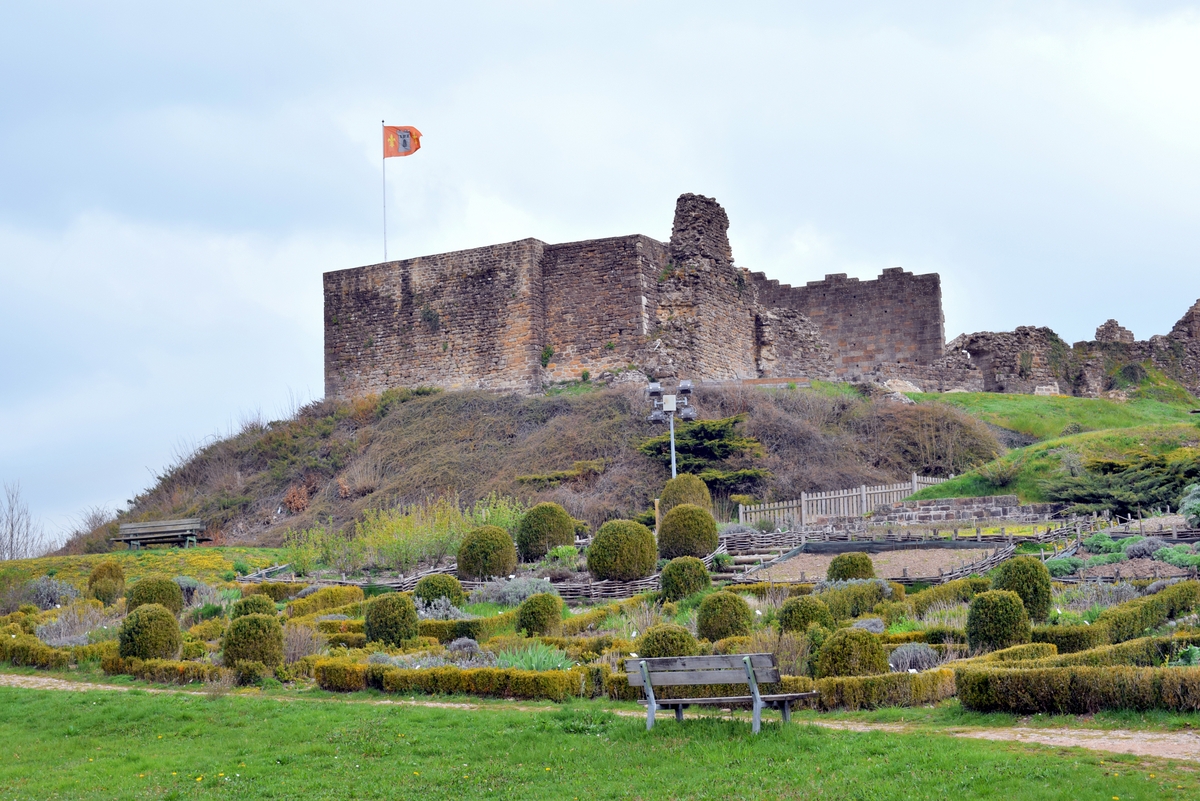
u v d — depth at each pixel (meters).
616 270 50.94
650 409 45.97
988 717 13.48
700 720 13.77
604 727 14.06
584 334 51.19
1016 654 16.06
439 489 45.19
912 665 17.44
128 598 27.83
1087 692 13.12
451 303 53.66
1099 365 62.09
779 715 14.57
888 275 63.56
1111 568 25.03
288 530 41.28
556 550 32.62
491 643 20.98
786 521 36.81
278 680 19.25
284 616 25.56
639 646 18.59
